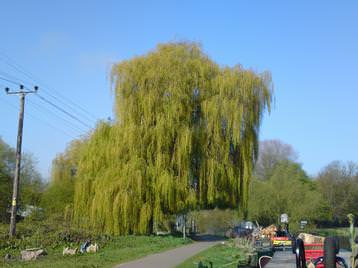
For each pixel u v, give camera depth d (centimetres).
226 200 3916
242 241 3144
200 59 4031
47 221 4122
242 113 3841
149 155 3709
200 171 3847
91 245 2683
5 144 6456
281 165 7400
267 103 4003
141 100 3788
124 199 3538
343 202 7388
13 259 2261
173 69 3881
